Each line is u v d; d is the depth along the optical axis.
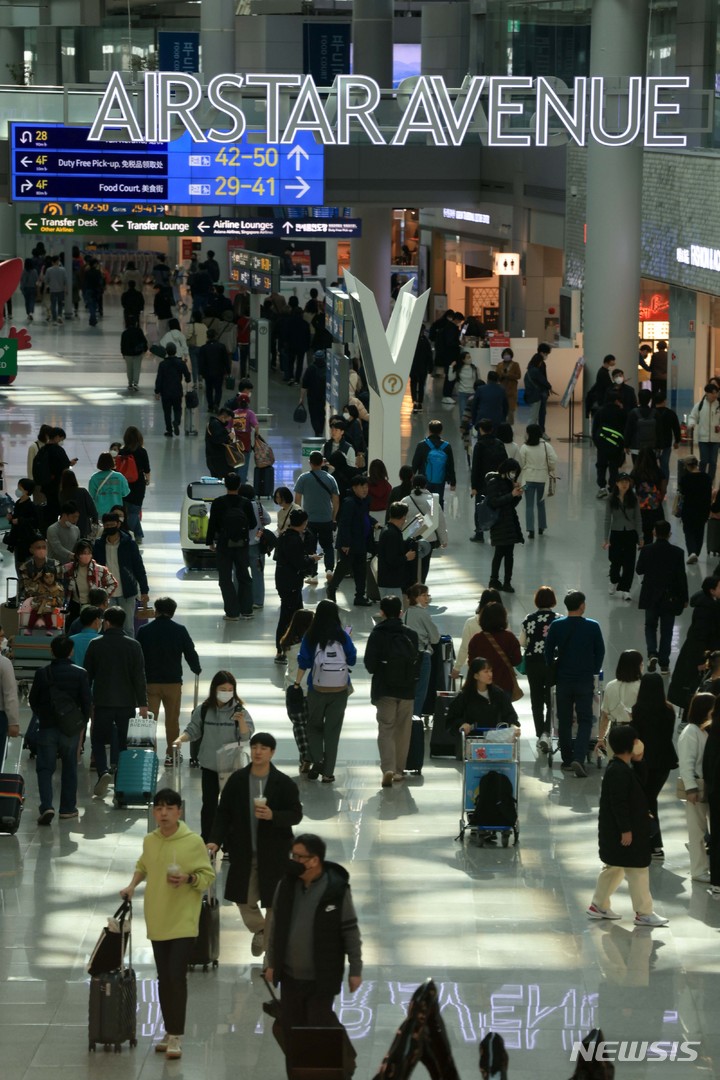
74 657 28.12
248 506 38.22
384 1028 19.03
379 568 36.94
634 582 42.25
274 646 36.22
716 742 23.09
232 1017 19.30
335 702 27.50
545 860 24.61
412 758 28.31
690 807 23.78
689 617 38.88
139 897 22.98
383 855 24.66
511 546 40.22
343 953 16.91
